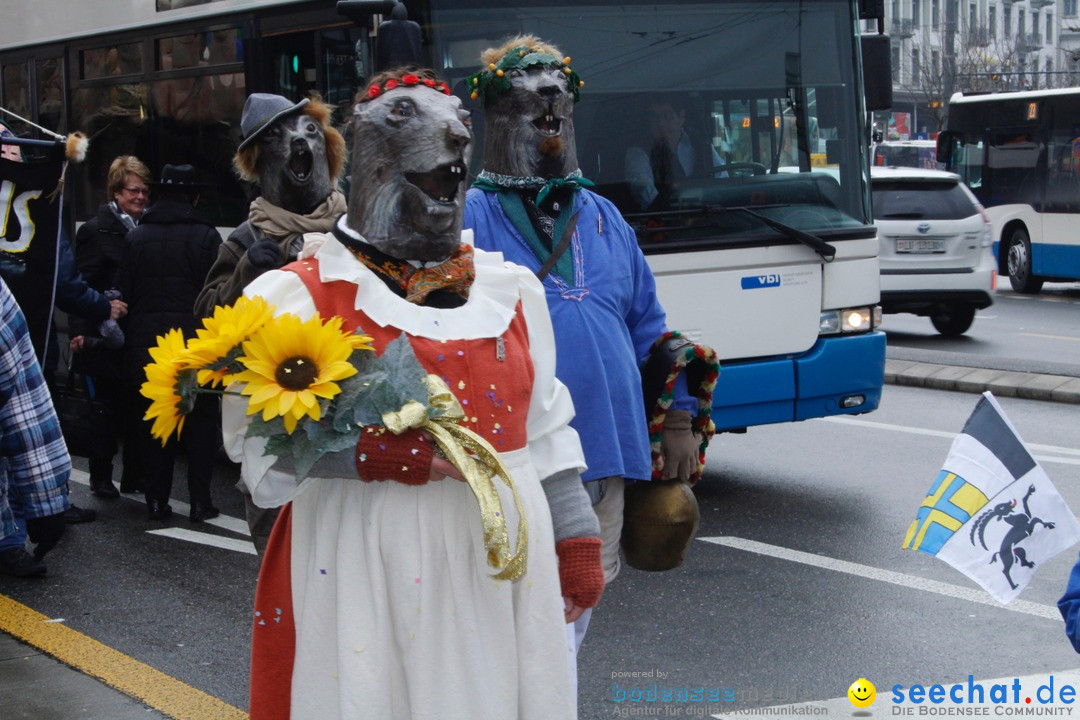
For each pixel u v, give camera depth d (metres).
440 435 2.51
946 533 3.37
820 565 6.52
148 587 6.23
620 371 3.67
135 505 7.96
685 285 7.53
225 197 9.05
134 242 7.27
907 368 12.55
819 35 7.96
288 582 2.71
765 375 7.61
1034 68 71.38
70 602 5.99
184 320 7.25
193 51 9.27
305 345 2.49
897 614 5.75
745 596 6.04
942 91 58.62
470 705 2.59
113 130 10.19
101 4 10.20
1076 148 20.41
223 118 9.01
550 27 7.45
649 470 3.69
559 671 2.69
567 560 2.82
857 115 8.03
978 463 3.38
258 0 8.63
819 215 7.88
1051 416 10.61
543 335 2.88
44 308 6.57
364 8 7.11
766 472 8.73
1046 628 5.54
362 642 2.55
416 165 2.70
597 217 3.87
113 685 4.91
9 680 4.98
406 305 2.69
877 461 9.02
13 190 6.46
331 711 2.60
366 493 2.59
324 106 5.30
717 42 7.72
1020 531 3.35
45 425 5.75
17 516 6.19
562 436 2.86
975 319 18.03
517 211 3.77
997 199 21.83
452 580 2.59
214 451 7.54
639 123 7.56
